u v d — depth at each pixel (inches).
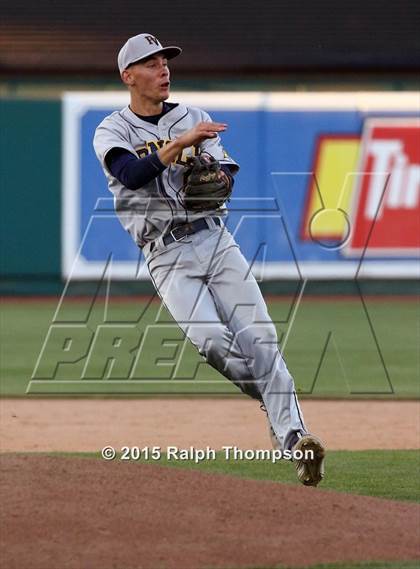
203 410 1348.4
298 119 2669.8
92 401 1414.9
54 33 3006.9
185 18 3080.7
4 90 2920.8
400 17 3100.4
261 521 722.8
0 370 1658.5
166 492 760.3
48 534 684.7
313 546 689.6
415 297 2640.3
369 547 692.1
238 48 2997.0
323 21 3080.7
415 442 1163.3
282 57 2947.8
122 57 892.6
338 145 2674.7
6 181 2637.8
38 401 1408.7
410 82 2989.7
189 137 824.3
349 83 2992.1
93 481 770.2
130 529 698.2
